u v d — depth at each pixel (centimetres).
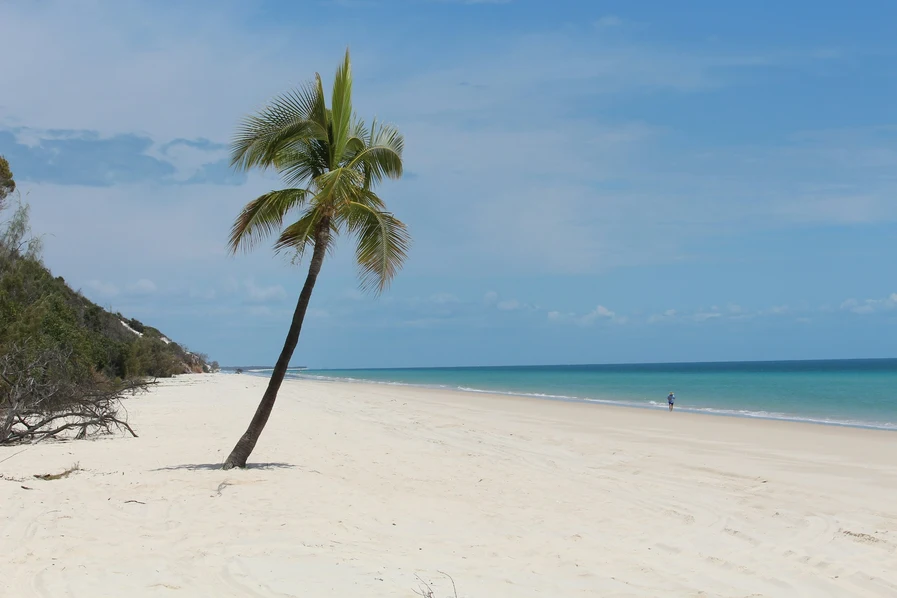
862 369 12200
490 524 830
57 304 3203
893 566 673
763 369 13850
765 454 1509
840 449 1602
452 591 557
